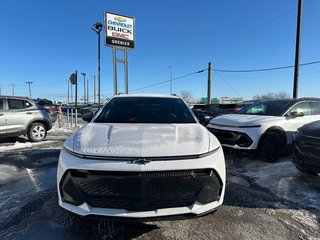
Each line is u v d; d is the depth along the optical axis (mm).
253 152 5812
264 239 2850
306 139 4422
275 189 4305
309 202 3799
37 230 3008
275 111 6621
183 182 2551
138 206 2465
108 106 4285
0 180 4750
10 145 8328
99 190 2496
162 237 2877
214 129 6383
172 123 3693
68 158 2674
